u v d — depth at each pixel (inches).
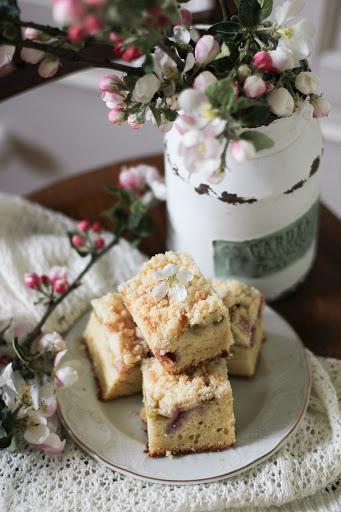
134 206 27.7
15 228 29.7
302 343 25.8
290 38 20.9
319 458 23.0
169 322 22.0
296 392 24.2
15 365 23.9
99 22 16.8
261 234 24.7
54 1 16.7
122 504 22.2
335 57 36.2
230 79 19.1
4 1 19.0
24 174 47.1
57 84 41.3
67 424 23.5
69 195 31.3
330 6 34.3
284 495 22.3
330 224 30.2
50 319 26.1
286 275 26.8
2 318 25.2
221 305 22.2
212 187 23.4
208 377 22.8
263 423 23.5
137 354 23.5
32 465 23.1
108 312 24.4
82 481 22.7
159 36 18.4
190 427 22.6
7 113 44.1
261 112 19.5
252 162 22.7
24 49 20.2
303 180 23.8
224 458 22.8
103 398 24.5
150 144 43.1
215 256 25.6
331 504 22.9
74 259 28.0
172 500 22.2
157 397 22.3
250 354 24.3
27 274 25.3
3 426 22.6
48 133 44.8
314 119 23.7
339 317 27.3
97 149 44.7
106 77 20.7
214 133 18.7
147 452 23.0
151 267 23.5
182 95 18.7
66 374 23.4
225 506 22.3
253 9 20.6
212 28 21.0
